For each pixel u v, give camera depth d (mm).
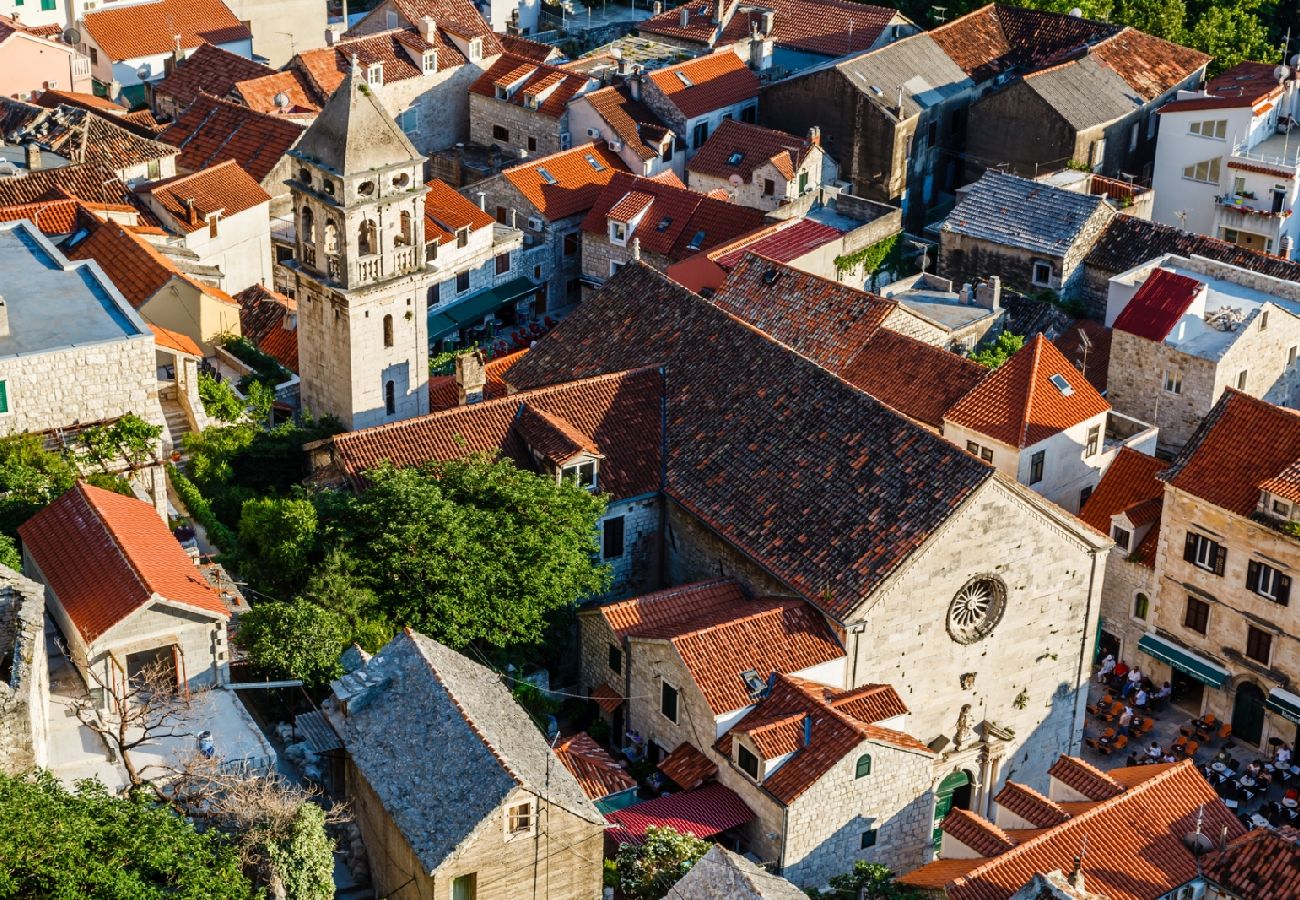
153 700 60344
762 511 73188
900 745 63844
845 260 110938
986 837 61594
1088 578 72750
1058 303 111750
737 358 79688
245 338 95375
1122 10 151625
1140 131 132750
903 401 87375
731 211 115312
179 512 75312
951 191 135625
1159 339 94375
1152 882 60375
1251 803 75750
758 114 133375
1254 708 80188
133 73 138875
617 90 130125
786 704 65438
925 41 135875
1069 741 76188
